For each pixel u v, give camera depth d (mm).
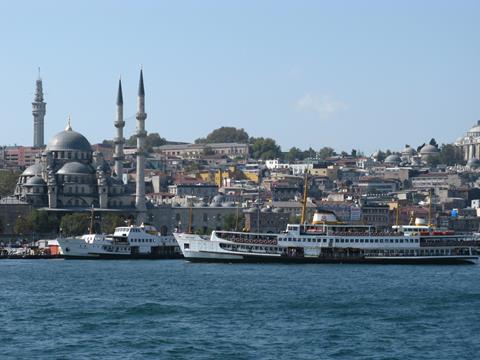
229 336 176500
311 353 162125
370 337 176125
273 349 165125
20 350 163625
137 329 183250
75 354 160625
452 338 175625
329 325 188625
